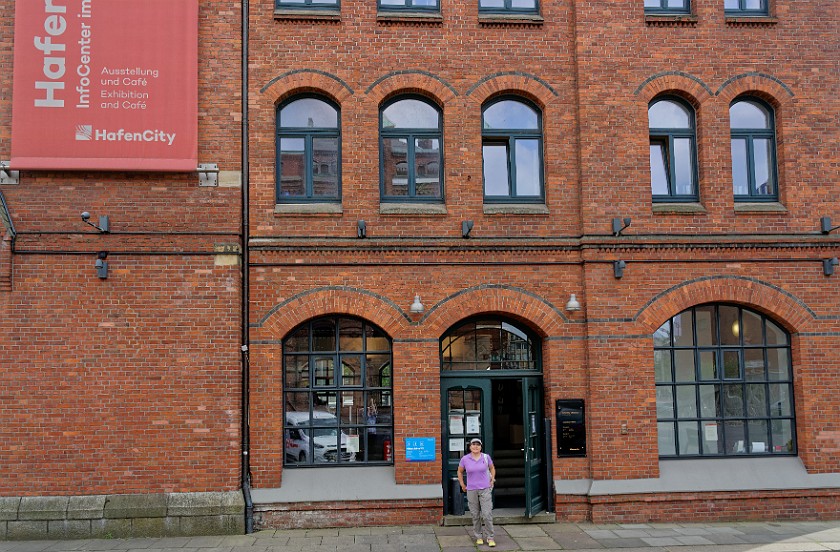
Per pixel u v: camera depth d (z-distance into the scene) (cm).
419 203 1160
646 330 1126
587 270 1127
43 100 1064
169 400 1051
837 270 1165
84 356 1045
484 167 1184
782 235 1156
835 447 1134
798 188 1175
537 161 1188
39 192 1064
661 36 1183
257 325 1088
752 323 1183
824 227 1159
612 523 1090
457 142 1152
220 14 1125
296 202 1140
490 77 1166
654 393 1117
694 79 1177
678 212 1149
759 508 1115
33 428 1030
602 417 1106
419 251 1120
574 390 1123
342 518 1073
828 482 1120
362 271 1114
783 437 1166
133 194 1078
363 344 1134
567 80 1176
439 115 1182
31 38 1070
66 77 1071
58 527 1014
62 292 1052
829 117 1194
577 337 1131
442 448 1132
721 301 1157
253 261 1097
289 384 1120
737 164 1206
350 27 1155
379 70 1152
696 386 1160
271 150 1123
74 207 1067
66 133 1062
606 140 1155
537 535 1024
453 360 1159
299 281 1102
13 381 1034
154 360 1054
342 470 1102
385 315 1110
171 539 1009
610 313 1123
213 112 1107
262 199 1112
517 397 1468
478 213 1141
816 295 1157
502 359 1164
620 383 1113
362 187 1131
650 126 1197
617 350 1119
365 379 1130
